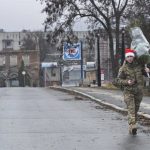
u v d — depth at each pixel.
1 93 32.97
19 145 10.70
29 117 16.36
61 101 24.27
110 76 79.19
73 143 10.96
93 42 53.50
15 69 117.56
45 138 11.69
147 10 41.81
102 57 82.12
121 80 12.44
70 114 17.41
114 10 48.22
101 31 52.41
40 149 10.20
